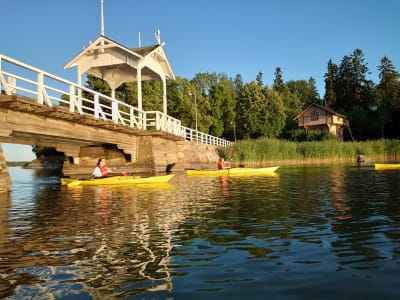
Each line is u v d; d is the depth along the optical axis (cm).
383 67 7531
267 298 350
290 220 723
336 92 8444
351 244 535
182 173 2453
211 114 7262
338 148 3947
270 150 3694
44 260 492
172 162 2592
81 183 1672
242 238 586
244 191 1280
